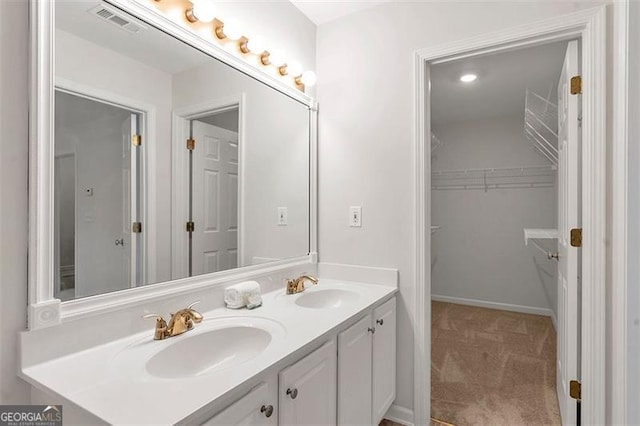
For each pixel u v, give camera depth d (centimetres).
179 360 113
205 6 139
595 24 147
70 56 105
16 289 93
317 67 222
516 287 410
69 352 102
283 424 104
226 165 162
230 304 150
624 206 133
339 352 134
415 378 188
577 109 161
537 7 160
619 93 136
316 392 120
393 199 195
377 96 201
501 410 205
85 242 109
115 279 117
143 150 127
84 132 109
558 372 205
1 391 90
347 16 212
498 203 420
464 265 441
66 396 80
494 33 169
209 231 153
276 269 187
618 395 138
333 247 215
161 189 134
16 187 94
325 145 218
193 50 144
